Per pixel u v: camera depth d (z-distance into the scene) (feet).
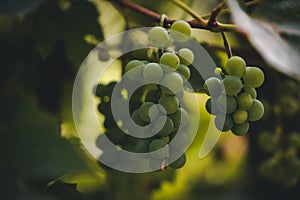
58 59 3.17
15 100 2.44
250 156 3.82
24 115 2.42
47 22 3.07
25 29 3.07
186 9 2.77
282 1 2.66
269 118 3.60
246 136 3.75
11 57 3.07
